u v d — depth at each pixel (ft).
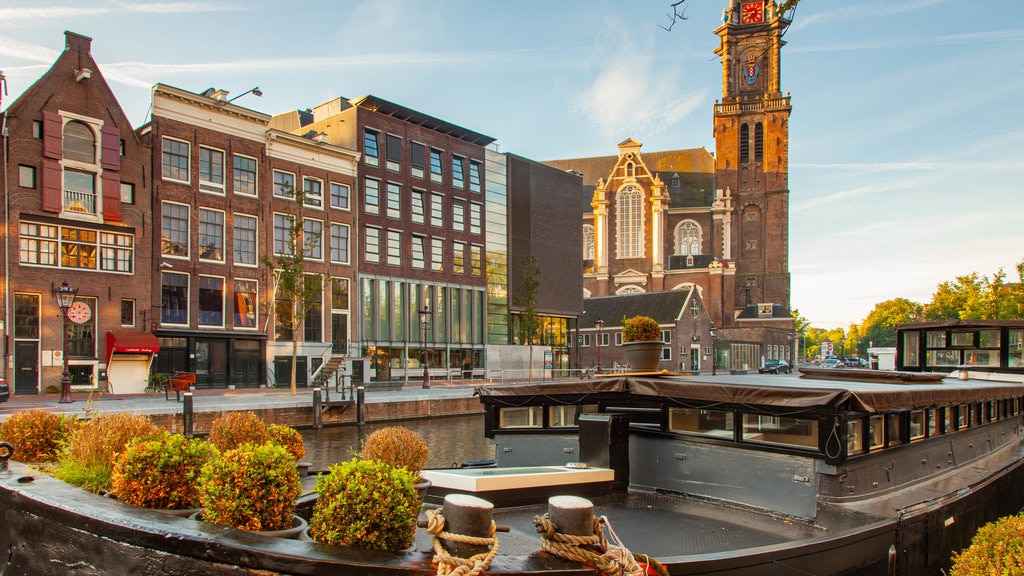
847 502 19.52
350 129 135.54
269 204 117.39
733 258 314.76
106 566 10.87
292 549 9.89
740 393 20.36
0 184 86.38
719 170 318.86
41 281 89.15
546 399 25.66
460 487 20.21
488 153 167.63
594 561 10.23
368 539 11.02
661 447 23.25
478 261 160.56
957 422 29.48
